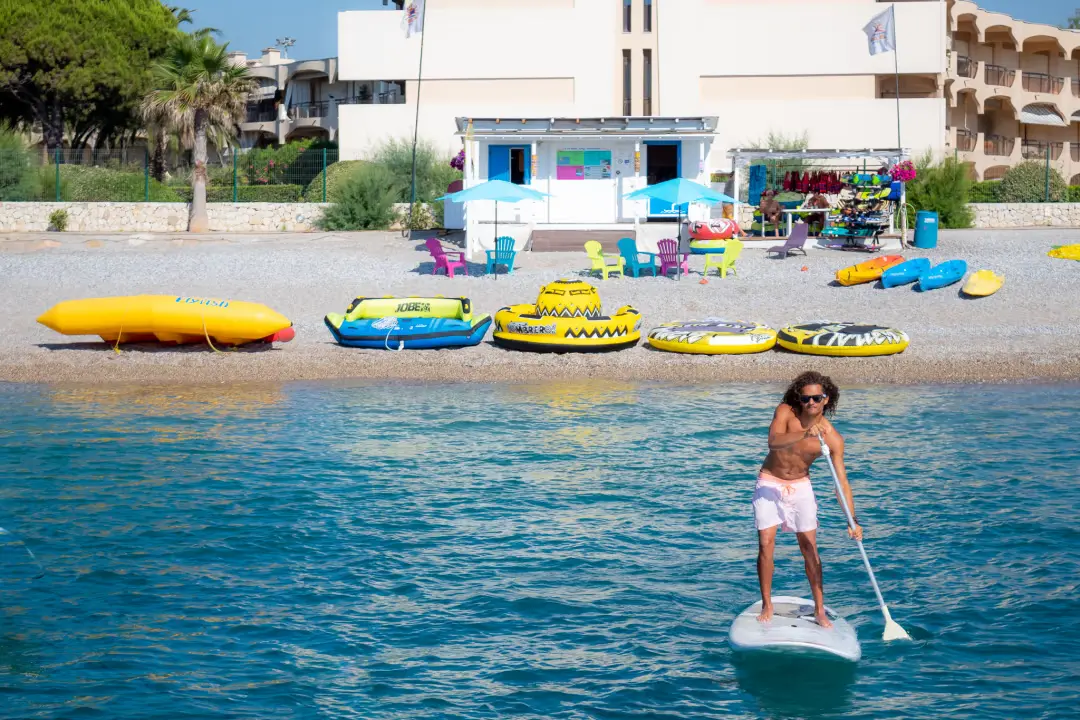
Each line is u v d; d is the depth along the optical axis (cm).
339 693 812
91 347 2261
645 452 1514
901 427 1650
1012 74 6238
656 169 3534
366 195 3888
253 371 2089
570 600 983
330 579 1036
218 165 5284
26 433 1622
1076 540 1119
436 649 886
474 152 3344
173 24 5659
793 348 2188
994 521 1186
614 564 1073
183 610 962
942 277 2611
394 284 2769
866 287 2659
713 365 2106
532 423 1692
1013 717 770
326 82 6906
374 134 4881
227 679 833
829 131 4797
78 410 1788
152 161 5203
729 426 1664
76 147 5819
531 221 3509
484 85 4862
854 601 972
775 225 3319
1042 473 1382
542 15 4822
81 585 1019
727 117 4819
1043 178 4256
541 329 2197
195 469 1428
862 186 3216
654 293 2638
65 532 1170
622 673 843
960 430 1627
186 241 3462
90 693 808
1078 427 1641
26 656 869
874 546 1116
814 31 4778
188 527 1188
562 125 3475
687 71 4806
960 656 862
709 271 2884
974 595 980
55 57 4950
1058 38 6206
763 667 849
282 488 1340
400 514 1235
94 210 3841
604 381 2036
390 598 990
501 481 1371
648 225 3350
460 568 1064
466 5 4834
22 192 3903
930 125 4747
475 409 1798
